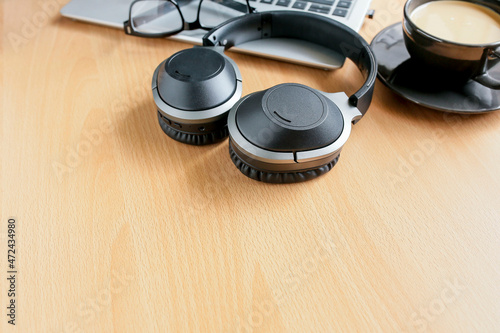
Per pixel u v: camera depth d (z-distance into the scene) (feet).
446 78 1.27
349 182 1.14
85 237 1.04
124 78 1.45
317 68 1.47
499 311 0.90
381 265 0.98
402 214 1.07
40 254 1.01
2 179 1.16
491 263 0.97
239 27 1.41
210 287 0.95
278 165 1.03
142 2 1.64
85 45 1.59
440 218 1.06
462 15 1.31
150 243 1.03
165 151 1.23
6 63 1.51
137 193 1.13
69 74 1.47
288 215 1.07
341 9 1.55
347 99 1.14
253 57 1.53
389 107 1.34
